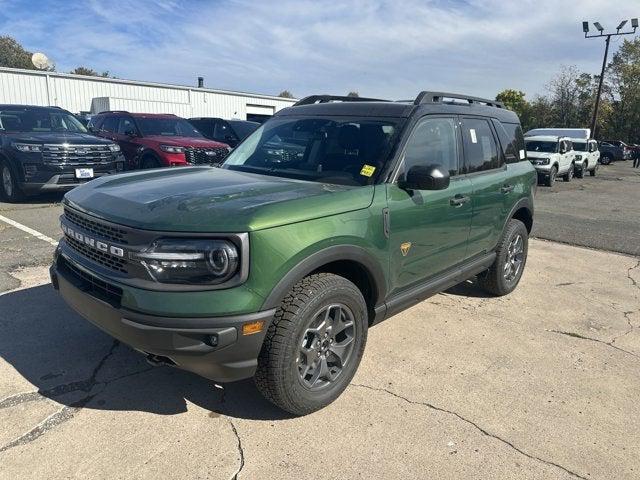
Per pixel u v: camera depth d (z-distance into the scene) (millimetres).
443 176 3312
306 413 3066
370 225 3195
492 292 5348
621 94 55250
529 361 3945
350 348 3246
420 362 3842
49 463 2588
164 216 2686
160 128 11672
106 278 2785
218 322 2555
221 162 4422
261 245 2627
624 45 54781
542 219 10867
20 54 67062
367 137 3723
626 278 6363
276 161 3971
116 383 3354
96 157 9375
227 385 3391
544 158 18375
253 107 36125
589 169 24031
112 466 2586
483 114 4793
